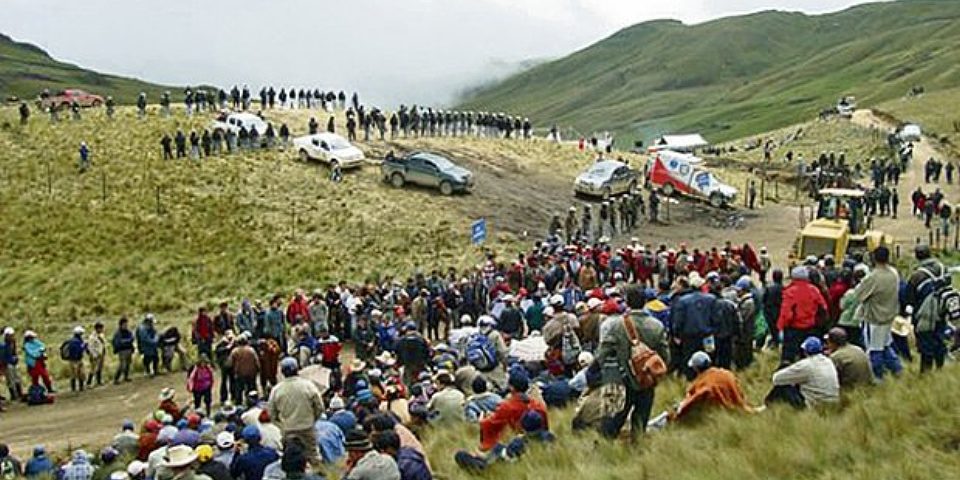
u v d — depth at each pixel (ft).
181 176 175.32
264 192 171.42
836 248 113.29
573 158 215.72
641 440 43.39
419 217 163.84
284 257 143.95
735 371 61.57
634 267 109.70
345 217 161.99
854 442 39.55
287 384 47.91
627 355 42.75
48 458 58.65
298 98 237.66
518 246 152.76
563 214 172.14
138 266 138.00
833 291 63.31
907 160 243.60
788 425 42.22
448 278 110.42
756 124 632.79
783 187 221.66
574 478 40.40
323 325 94.27
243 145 191.83
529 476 41.70
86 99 280.72
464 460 44.96
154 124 207.00
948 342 59.16
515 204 175.94
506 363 65.82
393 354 73.20
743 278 68.64
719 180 209.56
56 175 174.19
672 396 53.57
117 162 181.88
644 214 175.63
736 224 174.09
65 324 115.55
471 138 220.43
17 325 114.32
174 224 155.94
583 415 45.88
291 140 199.72
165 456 41.57
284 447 34.76
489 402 53.21
